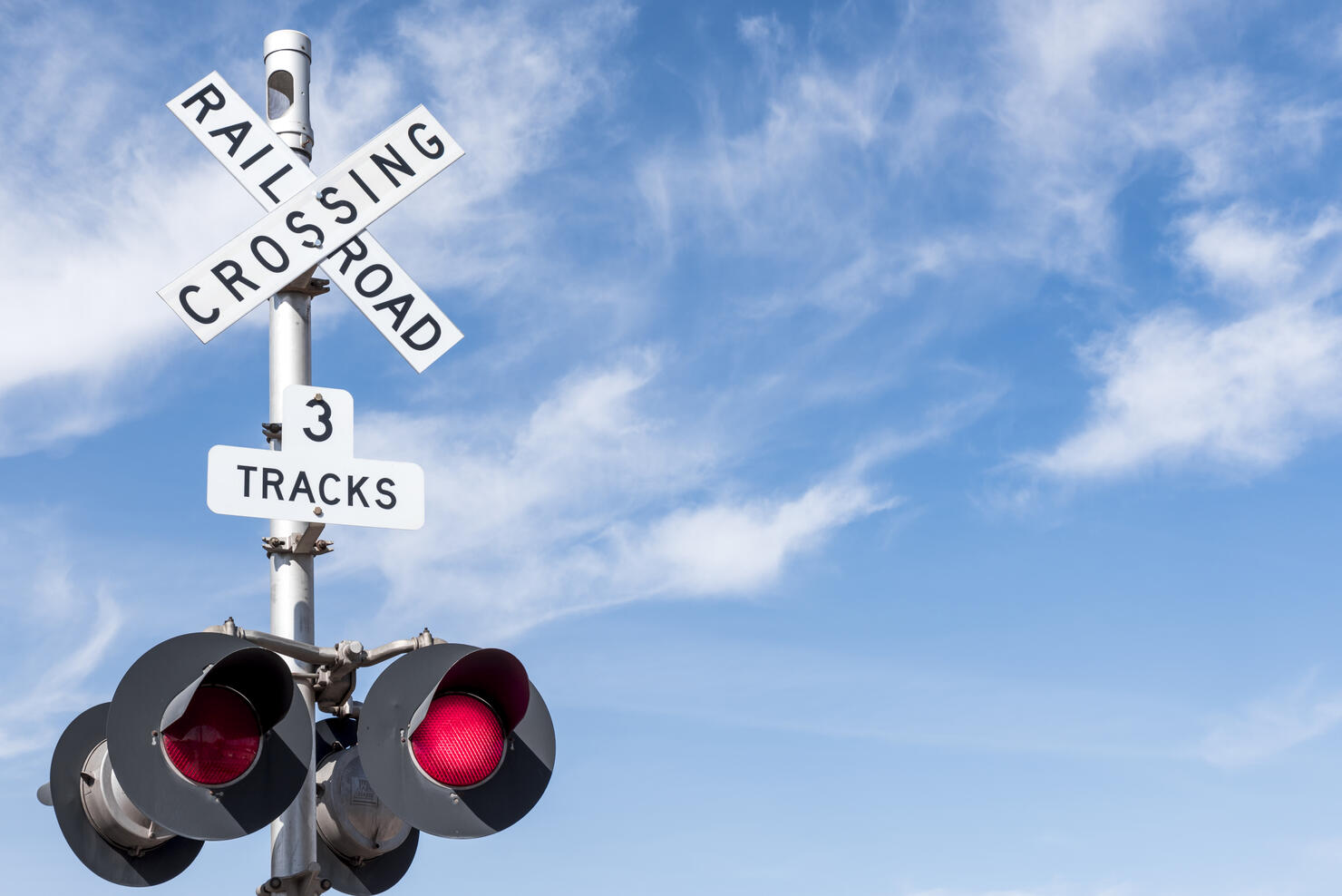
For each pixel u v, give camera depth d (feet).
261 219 16.15
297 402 15.33
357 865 16.22
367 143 16.87
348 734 16.58
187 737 12.75
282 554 15.61
